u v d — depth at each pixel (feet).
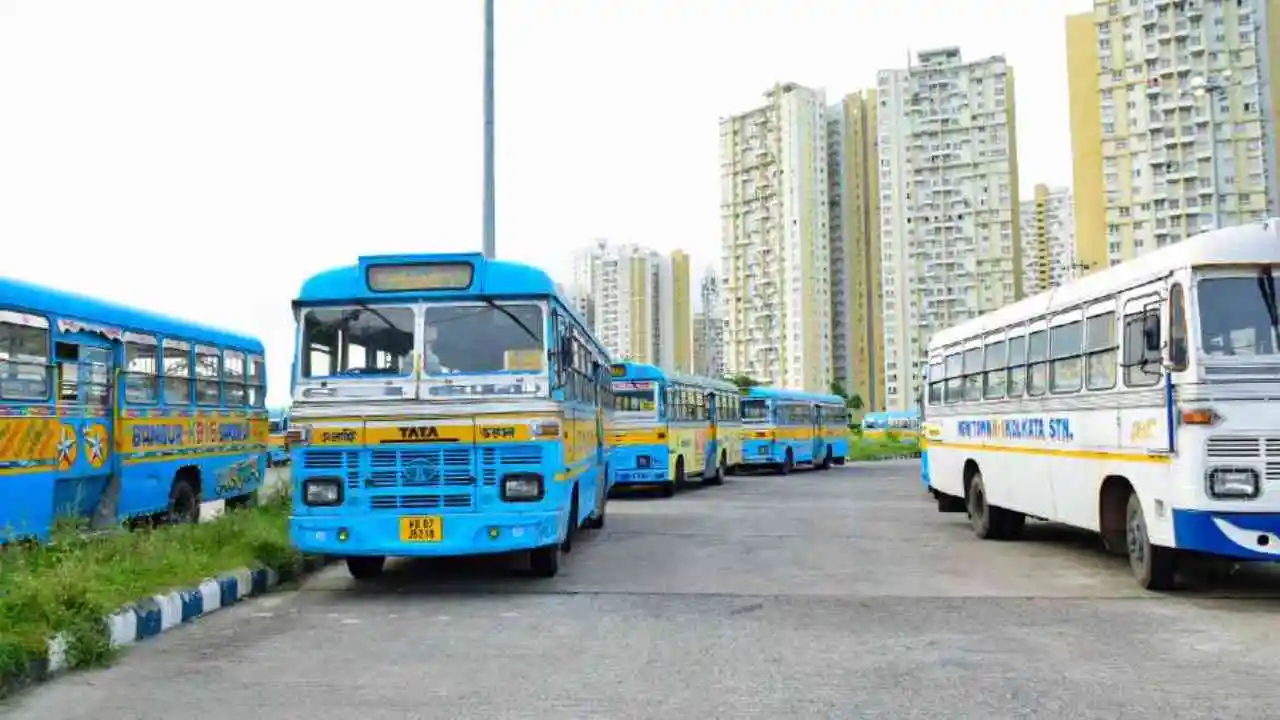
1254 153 205.67
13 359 32.04
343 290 31.19
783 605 28.68
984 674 20.49
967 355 48.29
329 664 21.93
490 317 31.07
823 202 274.16
